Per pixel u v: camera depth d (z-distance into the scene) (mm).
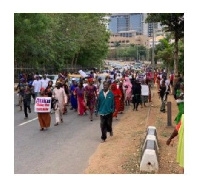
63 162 8500
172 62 41031
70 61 57938
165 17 18984
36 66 38344
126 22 157250
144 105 20062
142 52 138125
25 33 29000
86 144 10430
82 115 16859
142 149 8781
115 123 14391
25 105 15312
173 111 16938
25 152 9445
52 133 12125
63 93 14141
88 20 43250
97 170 7727
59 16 39344
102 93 10914
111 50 149625
